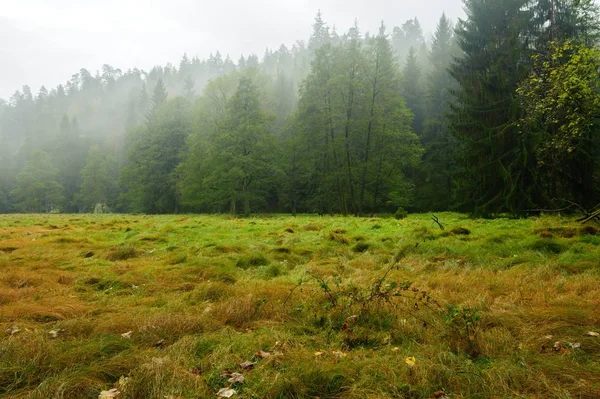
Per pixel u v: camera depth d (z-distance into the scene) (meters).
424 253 9.01
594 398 2.65
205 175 39.00
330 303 4.89
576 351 3.41
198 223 19.17
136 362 3.22
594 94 12.60
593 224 11.29
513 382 2.86
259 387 2.87
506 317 4.24
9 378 3.00
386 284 5.90
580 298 4.91
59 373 3.07
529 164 19.12
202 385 2.89
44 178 69.06
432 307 4.66
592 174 18.42
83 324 4.26
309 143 35.44
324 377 2.94
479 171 20.81
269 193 46.19
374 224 16.25
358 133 32.91
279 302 5.18
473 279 6.20
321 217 26.39
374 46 31.86
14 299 5.53
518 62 21.48
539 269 6.55
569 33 20.23
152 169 48.41
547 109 13.82
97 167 67.81
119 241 12.47
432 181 40.62
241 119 35.34
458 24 27.20
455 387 2.84
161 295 5.79
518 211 18.81
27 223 22.28
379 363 3.15
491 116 21.08
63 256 9.25
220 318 4.60
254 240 12.20
